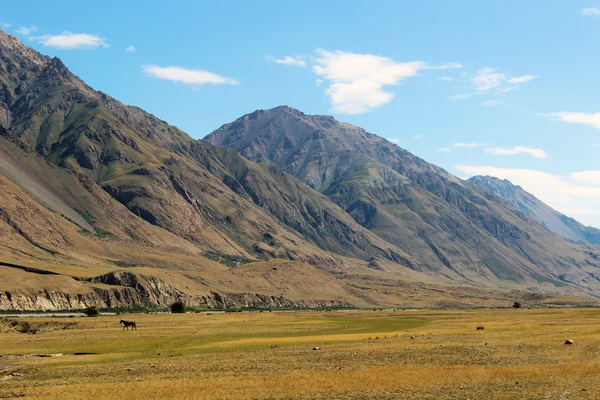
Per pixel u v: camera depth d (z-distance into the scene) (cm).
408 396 5494
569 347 7919
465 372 6419
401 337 10119
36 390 6097
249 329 12975
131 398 5638
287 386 6006
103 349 9419
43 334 12044
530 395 5356
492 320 15025
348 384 6034
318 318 17712
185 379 6462
